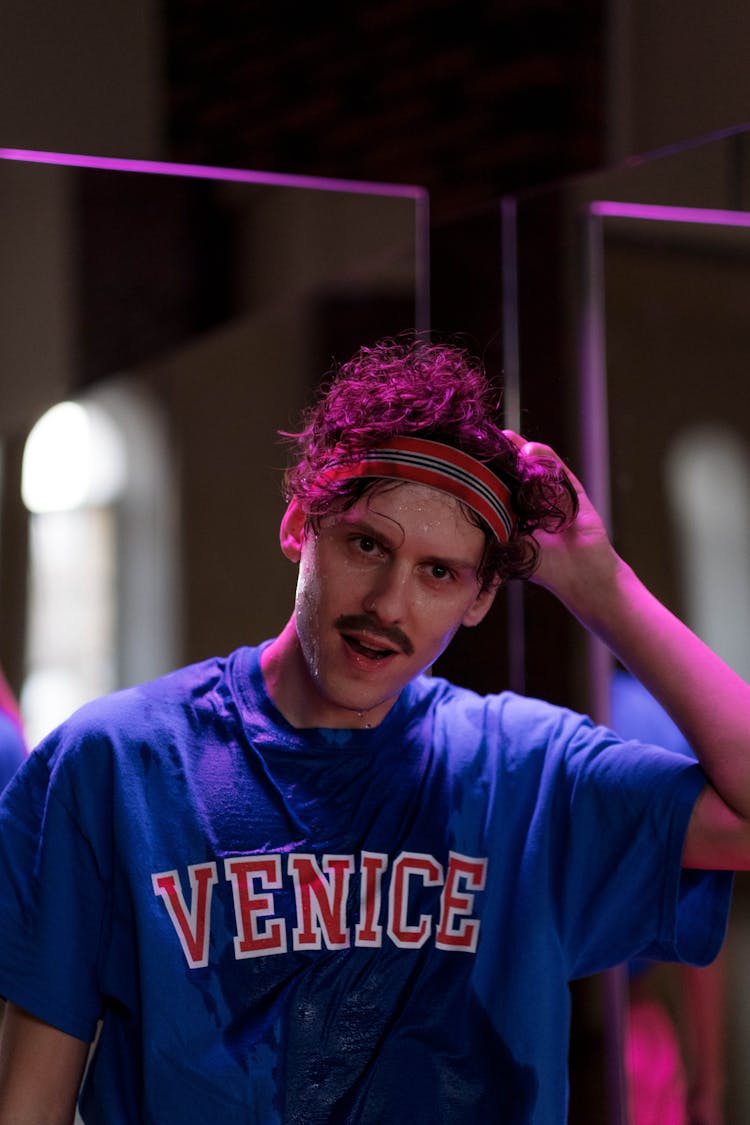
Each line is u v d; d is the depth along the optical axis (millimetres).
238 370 2695
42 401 2514
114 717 1497
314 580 1424
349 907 1455
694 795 1499
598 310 2248
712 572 2395
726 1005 2363
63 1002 1445
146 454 2883
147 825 1448
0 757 2238
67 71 3041
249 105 3477
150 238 2410
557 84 3141
